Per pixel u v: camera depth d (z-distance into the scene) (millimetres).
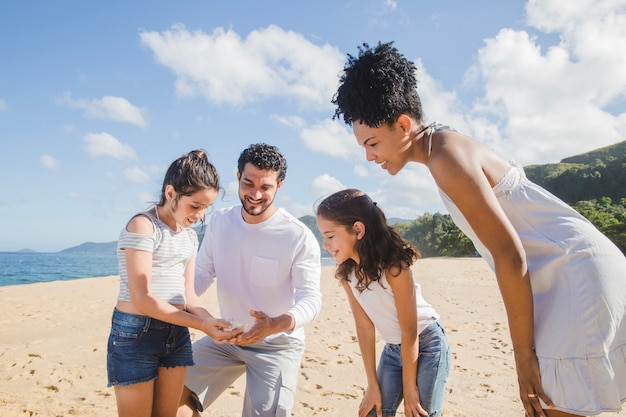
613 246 1825
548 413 1766
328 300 11508
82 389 4641
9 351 6070
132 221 2477
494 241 1695
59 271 45844
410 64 2006
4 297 11617
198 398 3113
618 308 1696
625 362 1697
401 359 2621
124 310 2449
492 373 5227
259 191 3094
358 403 4328
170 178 2525
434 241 77062
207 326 2432
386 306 2586
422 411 2480
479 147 1882
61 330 7461
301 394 4520
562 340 1698
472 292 13273
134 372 2395
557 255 1782
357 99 1979
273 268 3203
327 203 2609
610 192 102438
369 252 2471
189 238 2736
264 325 2605
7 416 3920
